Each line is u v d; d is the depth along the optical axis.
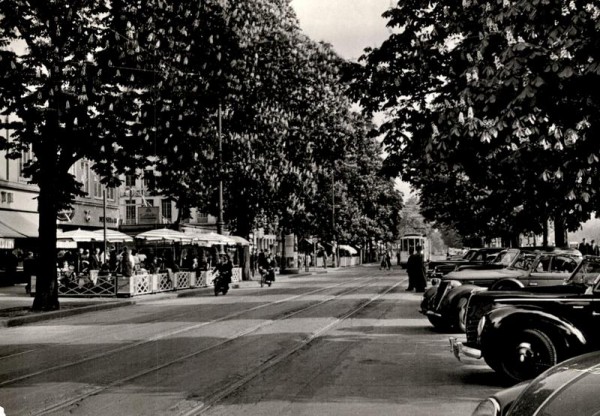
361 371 10.67
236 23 23.77
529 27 10.47
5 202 39.38
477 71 10.91
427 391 9.09
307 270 64.88
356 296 29.02
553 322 9.32
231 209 44.47
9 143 22.22
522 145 11.78
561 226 26.75
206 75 23.30
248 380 9.99
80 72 20.97
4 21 20.98
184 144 23.30
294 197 42.78
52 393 9.30
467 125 10.86
